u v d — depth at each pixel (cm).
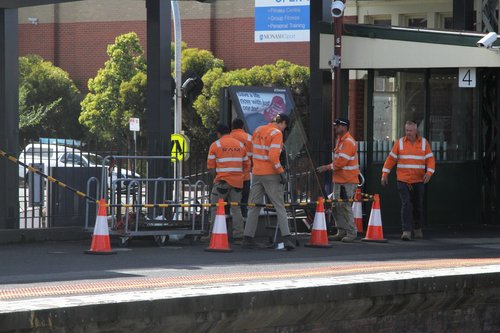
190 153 4881
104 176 4394
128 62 12862
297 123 4822
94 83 13012
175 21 8844
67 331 2230
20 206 5544
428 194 5288
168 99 4894
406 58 4931
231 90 4809
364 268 3441
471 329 3238
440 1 8250
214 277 3128
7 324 2119
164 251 4128
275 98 4891
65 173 4756
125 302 2317
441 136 5359
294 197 4769
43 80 13750
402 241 4697
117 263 3631
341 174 4631
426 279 2978
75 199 4778
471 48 4809
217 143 4434
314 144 4991
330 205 4688
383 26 5066
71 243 4506
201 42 13788
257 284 2730
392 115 5197
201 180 4822
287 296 2630
